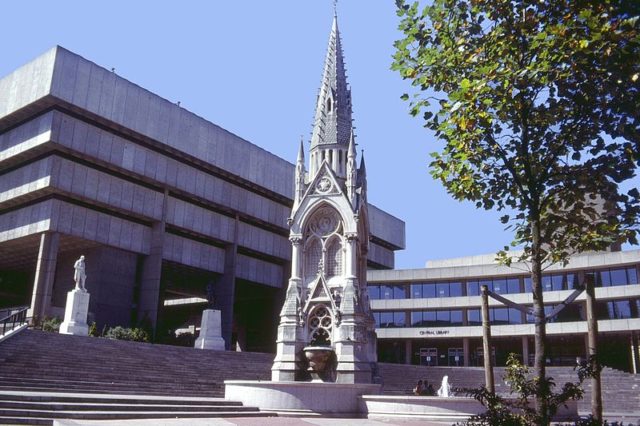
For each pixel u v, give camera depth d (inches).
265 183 2930.6
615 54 414.0
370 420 939.3
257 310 3339.1
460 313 3090.6
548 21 463.2
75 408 759.1
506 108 470.0
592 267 2763.3
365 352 1167.6
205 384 1299.2
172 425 675.4
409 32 516.7
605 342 2714.1
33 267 2829.7
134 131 2349.9
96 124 2272.4
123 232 2380.7
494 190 545.0
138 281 2472.9
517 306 597.9
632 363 2642.7
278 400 991.6
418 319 3157.0
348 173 1300.4
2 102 2262.6
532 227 518.6
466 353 3034.0
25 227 2220.7
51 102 2133.4
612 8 412.8
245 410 964.0
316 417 968.9
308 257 1289.4
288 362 1163.9
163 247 2486.5
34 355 1149.1
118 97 2309.3
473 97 456.4
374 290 3280.0
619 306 2667.3
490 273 3043.8
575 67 437.7
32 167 2208.4
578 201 517.7
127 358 1328.7
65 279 2421.3
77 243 2319.1
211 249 2748.5
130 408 820.0
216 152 2694.4
